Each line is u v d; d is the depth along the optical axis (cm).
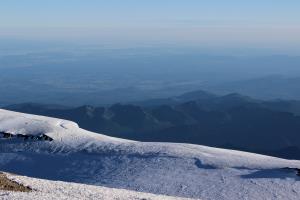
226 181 8838
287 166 9975
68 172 10956
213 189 8288
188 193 8075
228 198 7712
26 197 3094
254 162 10450
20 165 12012
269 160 10844
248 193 7975
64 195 3725
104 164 11094
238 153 11988
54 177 10831
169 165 10431
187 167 10200
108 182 9394
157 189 8412
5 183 3712
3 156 12825
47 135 14312
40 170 11506
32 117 17200
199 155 11238
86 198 3734
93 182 9644
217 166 10081
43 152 12862
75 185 4588
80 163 11506
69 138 14238
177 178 9212
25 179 4288
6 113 17650
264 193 7969
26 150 13188
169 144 13125
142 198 4309
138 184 8894
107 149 12569
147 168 10256
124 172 10081
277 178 8950
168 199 4697
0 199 2919
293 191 8094
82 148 12938
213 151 11975
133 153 11881
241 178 9038
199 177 9262
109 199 3881
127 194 4519
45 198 3180
